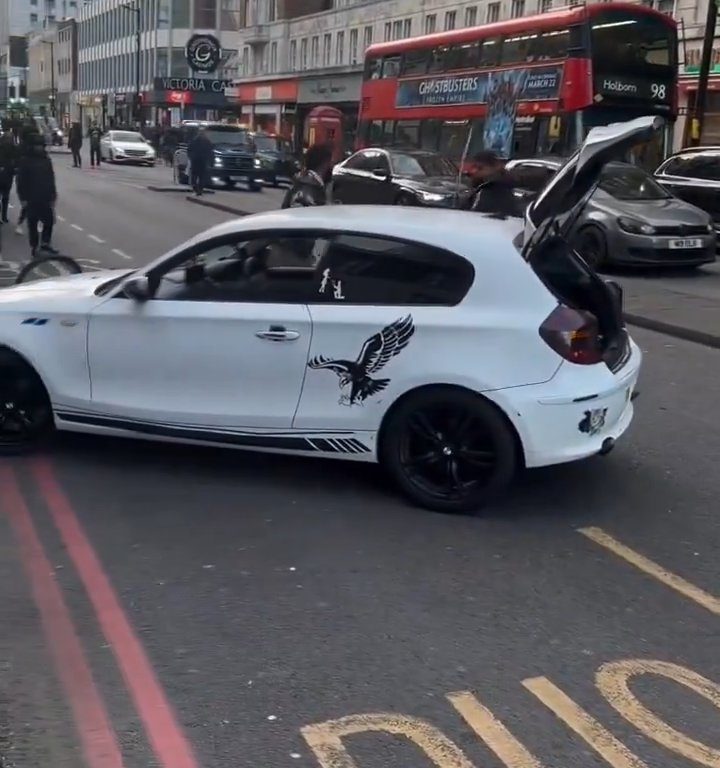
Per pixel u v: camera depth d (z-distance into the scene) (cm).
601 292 591
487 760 340
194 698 373
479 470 552
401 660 404
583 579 485
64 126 11088
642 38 1908
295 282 566
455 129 2305
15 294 633
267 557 498
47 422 629
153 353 583
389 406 552
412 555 505
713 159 1847
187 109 7181
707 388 884
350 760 338
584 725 362
